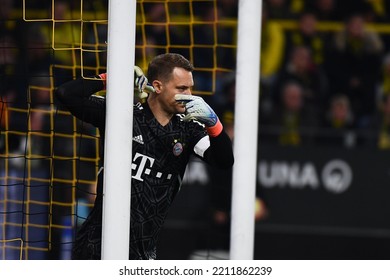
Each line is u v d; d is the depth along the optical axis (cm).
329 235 3259
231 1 3556
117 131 1666
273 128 3612
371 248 3272
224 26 3544
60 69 3206
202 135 1841
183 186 3156
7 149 2770
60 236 2845
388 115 3753
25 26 3428
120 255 1684
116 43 1655
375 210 3278
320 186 3278
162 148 1827
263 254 3253
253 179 1847
